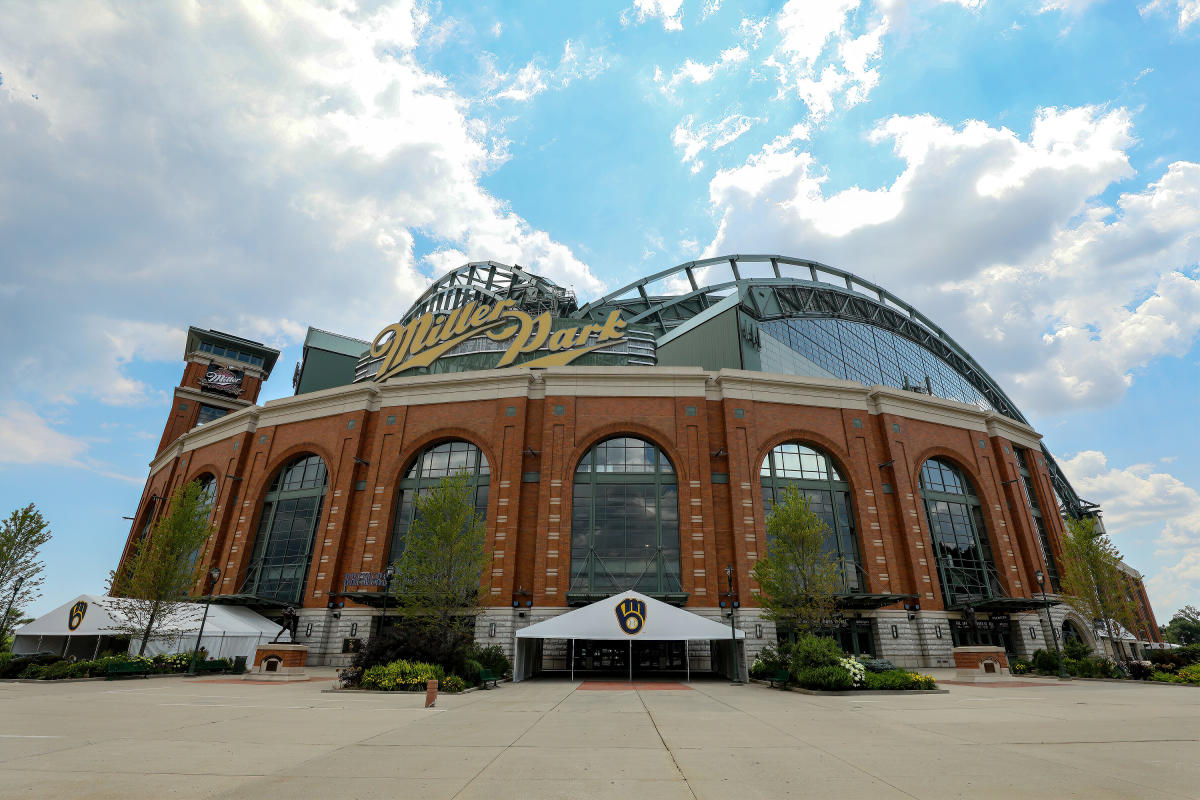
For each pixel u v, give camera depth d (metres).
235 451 47.91
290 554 43.12
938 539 43.31
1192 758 9.88
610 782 8.20
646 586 37.06
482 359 49.94
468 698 21.36
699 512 38.34
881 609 38.66
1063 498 82.38
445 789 7.76
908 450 43.75
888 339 72.12
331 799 7.21
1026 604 40.00
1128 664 33.75
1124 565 77.94
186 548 35.53
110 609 33.41
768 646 34.94
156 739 11.45
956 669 31.58
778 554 31.09
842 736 12.45
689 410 40.88
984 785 8.02
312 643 37.94
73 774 8.38
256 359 84.00
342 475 42.16
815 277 68.50
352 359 66.19
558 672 36.16
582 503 39.28
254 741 11.35
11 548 30.59
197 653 32.38
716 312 51.69
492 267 64.81
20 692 21.88
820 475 41.62
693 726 13.98
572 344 48.91
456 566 30.16
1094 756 10.11
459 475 32.94
